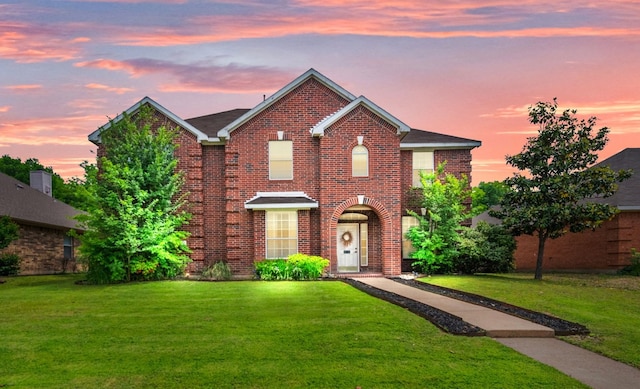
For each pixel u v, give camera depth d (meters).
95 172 21.58
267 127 23.88
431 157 25.97
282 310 13.36
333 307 13.70
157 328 11.31
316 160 23.86
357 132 23.23
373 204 23.14
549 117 22.00
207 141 23.89
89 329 11.25
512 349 9.59
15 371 8.30
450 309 13.38
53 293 16.91
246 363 8.64
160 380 7.81
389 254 23.06
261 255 22.91
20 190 30.42
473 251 23.00
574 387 7.52
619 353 9.52
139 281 20.70
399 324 11.44
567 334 10.88
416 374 8.02
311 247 23.33
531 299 15.52
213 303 14.59
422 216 24.72
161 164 21.36
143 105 23.17
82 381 7.79
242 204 23.62
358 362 8.66
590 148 21.45
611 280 21.69
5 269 23.91
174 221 21.44
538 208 21.25
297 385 7.56
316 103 24.03
